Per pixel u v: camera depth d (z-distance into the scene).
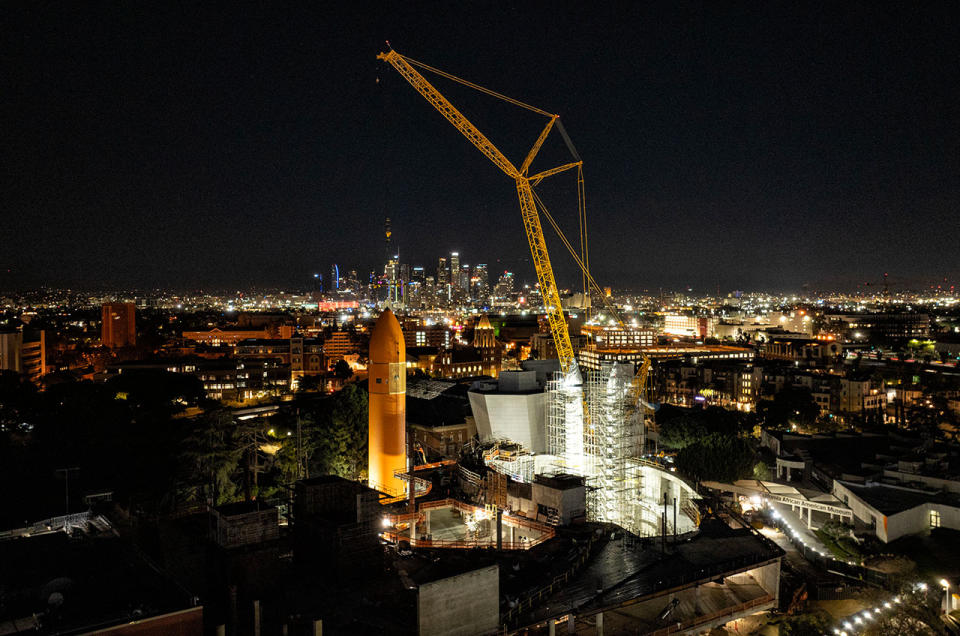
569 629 48.94
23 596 38.66
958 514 86.62
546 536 69.62
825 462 117.06
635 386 117.12
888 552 80.75
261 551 48.66
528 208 138.88
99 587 40.38
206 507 66.25
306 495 57.28
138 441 92.94
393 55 123.50
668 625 52.59
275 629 42.88
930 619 58.69
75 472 83.38
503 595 51.94
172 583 40.84
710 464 107.62
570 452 119.69
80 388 137.38
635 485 108.38
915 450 117.00
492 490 94.50
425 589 42.25
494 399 125.50
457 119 130.75
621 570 58.59
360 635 42.44
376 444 104.25
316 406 136.50
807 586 68.75
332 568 52.19
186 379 167.50
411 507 83.81
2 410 123.81
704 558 61.16
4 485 78.75
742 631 61.09
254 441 99.94
